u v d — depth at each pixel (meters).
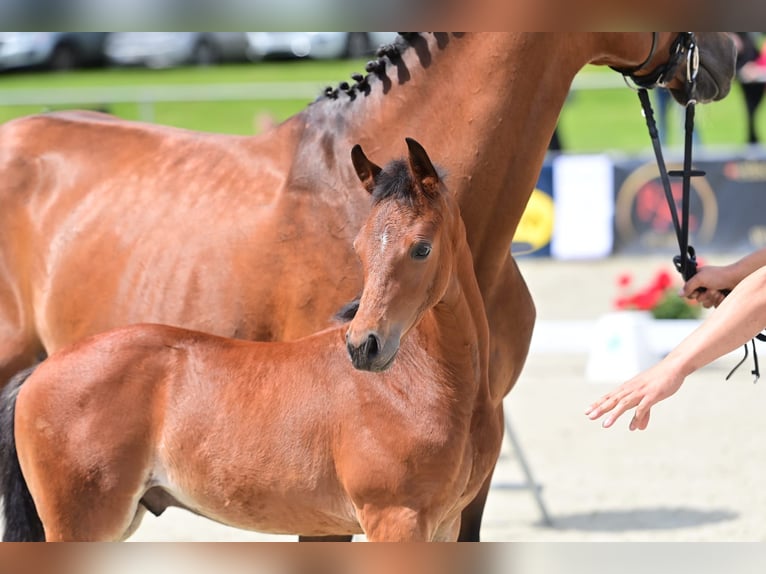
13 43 35.25
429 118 6.62
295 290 6.64
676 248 21.17
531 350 15.77
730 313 5.09
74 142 7.66
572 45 6.59
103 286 7.14
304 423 6.06
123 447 6.20
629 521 10.05
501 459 12.09
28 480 6.41
